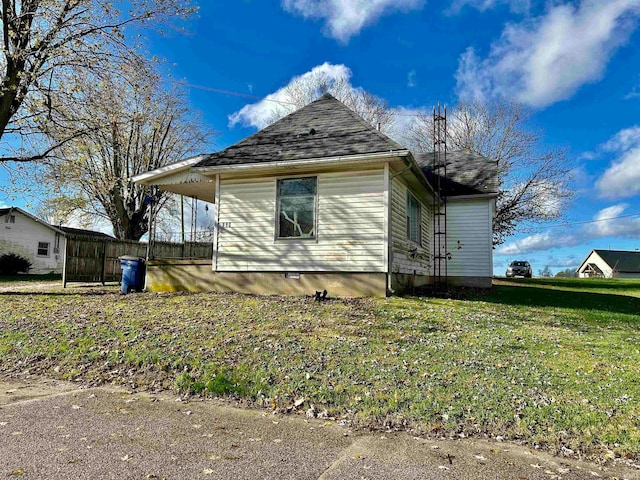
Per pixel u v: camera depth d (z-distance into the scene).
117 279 16.30
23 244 28.56
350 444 3.35
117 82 13.77
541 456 3.19
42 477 2.62
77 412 3.95
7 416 3.80
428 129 33.09
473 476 2.83
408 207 11.91
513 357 5.48
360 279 9.73
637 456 3.18
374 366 5.04
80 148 14.28
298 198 10.31
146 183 12.34
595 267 58.06
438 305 8.94
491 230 14.80
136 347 5.84
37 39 12.09
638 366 5.20
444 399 4.13
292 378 4.72
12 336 6.57
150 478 2.66
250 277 10.52
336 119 11.55
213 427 3.65
